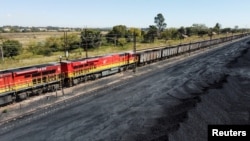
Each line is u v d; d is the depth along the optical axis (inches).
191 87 1499.8
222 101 1205.7
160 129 851.4
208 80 1680.6
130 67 2167.8
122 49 3528.5
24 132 852.6
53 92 1381.6
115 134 848.9
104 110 1077.8
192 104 1056.2
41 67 1342.3
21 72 1218.0
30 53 2920.8
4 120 958.4
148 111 1067.3
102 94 1332.4
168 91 1402.6
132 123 938.7
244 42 5187.0
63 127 896.3
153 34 5068.9
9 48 2741.1
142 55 2301.9
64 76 1487.5
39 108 1096.2
